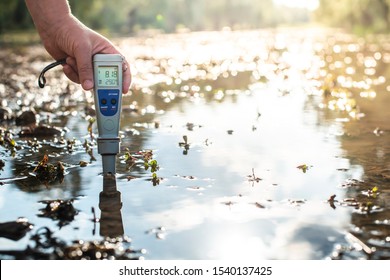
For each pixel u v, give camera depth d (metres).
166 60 3.99
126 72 0.83
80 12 10.05
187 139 1.13
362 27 10.97
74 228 0.64
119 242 0.61
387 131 1.23
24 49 5.34
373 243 0.60
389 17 9.82
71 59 0.82
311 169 0.90
